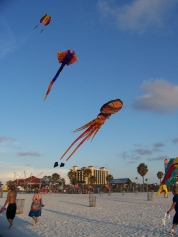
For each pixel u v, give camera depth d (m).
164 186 34.34
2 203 27.97
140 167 85.81
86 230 12.50
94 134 9.94
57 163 14.05
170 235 10.90
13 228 12.86
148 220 15.41
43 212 20.39
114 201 31.38
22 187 78.31
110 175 115.44
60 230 12.50
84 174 110.69
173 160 32.06
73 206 25.58
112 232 11.92
